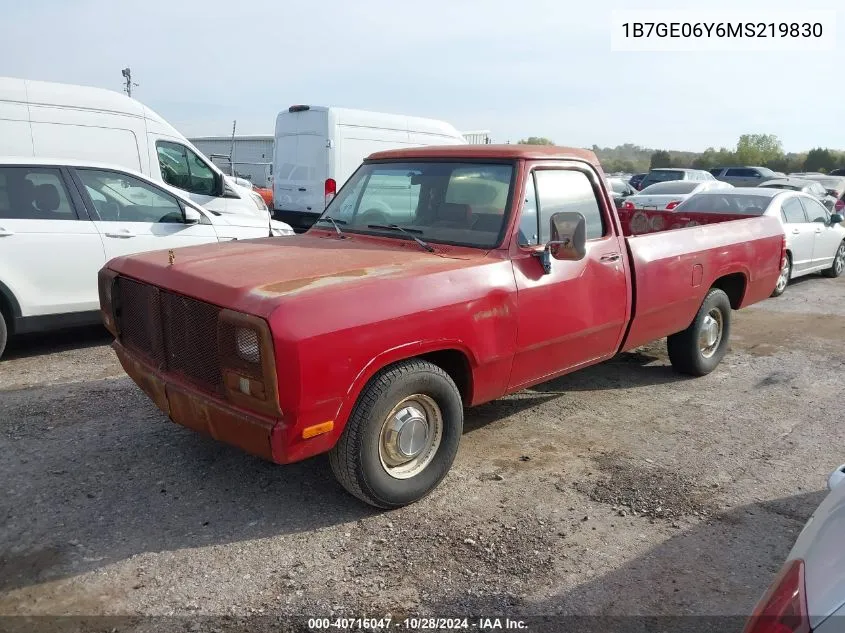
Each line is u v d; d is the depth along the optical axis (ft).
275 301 10.60
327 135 43.27
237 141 100.27
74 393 18.29
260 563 11.14
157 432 15.88
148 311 13.08
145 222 23.49
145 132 32.86
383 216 16.10
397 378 11.98
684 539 12.14
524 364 14.53
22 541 11.52
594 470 14.71
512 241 14.05
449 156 15.58
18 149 29.48
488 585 10.73
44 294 21.29
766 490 14.01
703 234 19.42
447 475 14.30
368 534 12.04
